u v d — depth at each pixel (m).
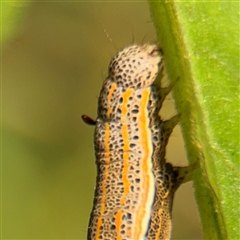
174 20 0.10
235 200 0.10
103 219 0.11
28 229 0.13
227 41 0.10
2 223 0.13
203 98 0.10
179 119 0.10
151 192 0.11
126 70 0.11
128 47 0.11
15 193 0.13
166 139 0.11
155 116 0.11
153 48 0.11
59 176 0.13
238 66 0.10
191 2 0.10
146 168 0.11
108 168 0.11
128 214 0.11
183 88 0.10
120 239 0.11
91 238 0.11
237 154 0.10
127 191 0.11
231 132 0.10
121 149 0.11
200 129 0.10
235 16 0.10
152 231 0.11
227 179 0.10
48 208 0.13
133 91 0.11
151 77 0.11
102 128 0.11
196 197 0.10
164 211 0.11
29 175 0.13
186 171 0.10
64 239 0.13
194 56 0.10
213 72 0.10
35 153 0.13
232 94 0.10
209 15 0.10
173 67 0.10
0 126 0.13
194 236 0.13
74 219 0.13
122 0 0.14
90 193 0.13
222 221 0.10
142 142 0.11
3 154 0.13
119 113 0.11
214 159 0.10
